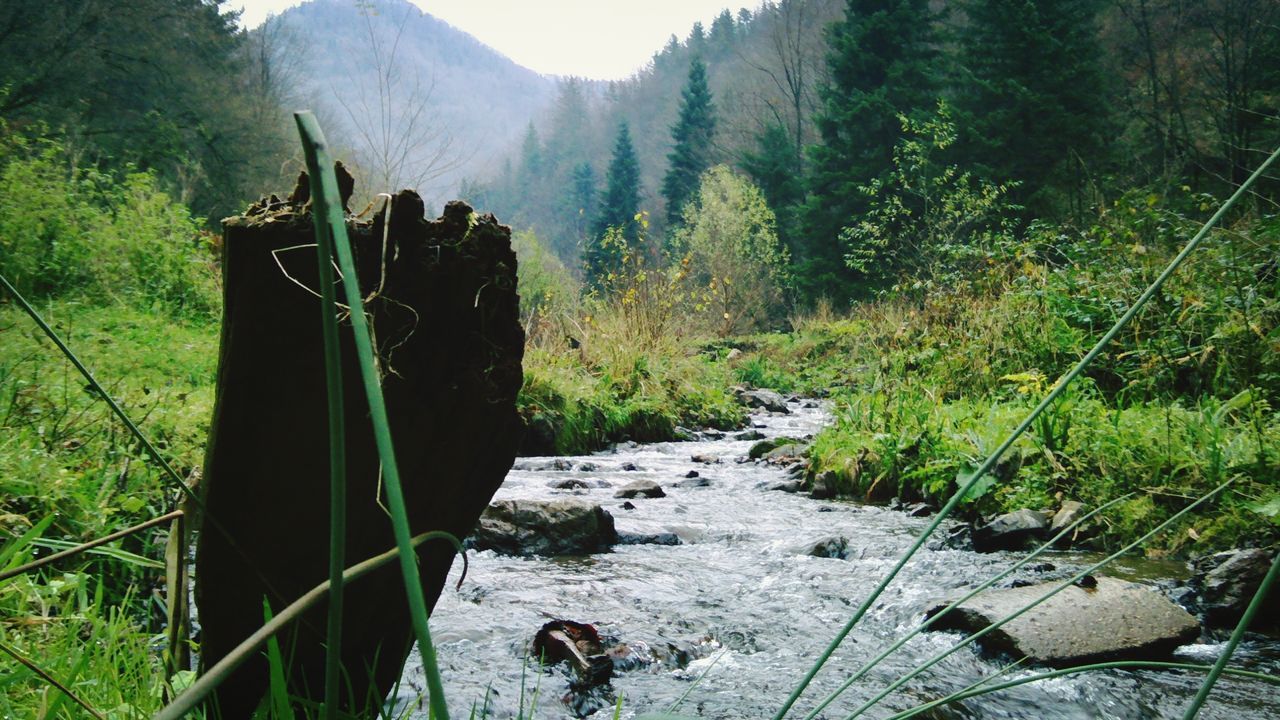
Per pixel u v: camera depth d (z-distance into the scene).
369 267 1.24
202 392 5.30
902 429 6.21
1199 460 4.30
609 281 13.34
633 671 2.63
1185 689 2.50
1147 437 4.73
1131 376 6.13
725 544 4.50
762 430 10.76
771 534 4.72
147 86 24.00
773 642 2.94
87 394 3.67
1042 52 24.27
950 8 31.03
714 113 57.56
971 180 24.03
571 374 9.62
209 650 1.31
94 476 2.93
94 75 22.56
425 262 1.26
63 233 10.11
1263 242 6.37
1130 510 4.25
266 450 1.24
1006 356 7.21
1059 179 23.69
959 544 4.42
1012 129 24.28
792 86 48.31
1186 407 5.59
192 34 26.19
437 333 1.29
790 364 17.86
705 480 6.50
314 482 1.25
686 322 15.19
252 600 1.29
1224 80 21.73
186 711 0.43
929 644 2.91
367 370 0.42
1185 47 24.11
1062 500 4.62
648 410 9.88
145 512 2.93
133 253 10.86
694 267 27.36
